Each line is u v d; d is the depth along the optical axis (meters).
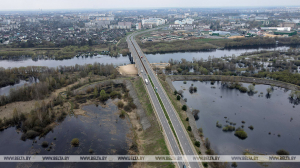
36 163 191.62
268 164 191.62
